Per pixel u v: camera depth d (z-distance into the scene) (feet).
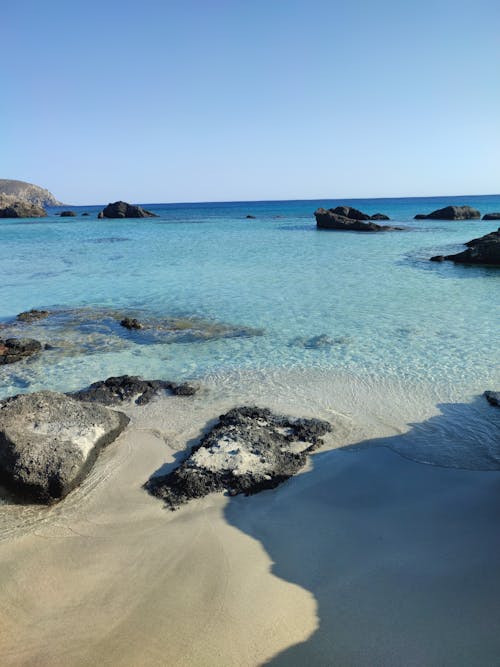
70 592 19.24
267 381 39.40
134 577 19.88
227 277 83.61
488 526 22.02
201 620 17.67
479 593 18.19
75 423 29.22
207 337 50.83
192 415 33.86
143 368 42.70
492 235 113.60
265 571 19.89
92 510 24.27
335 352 45.57
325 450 29.14
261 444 28.58
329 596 18.48
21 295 72.64
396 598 18.21
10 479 25.36
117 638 17.11
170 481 26.09
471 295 67.67
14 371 42.45
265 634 17.01
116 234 182.29
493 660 15.51
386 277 81.97
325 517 23.18
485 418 32.58
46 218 324.80
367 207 424.87
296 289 72.79
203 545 21.56
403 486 25.45
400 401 35.37
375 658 15.89
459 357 43.42
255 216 313.32
